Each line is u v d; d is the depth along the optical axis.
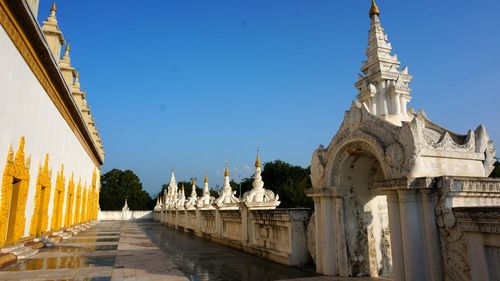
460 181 7.65
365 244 11.35
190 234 30.89
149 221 69.62
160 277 11.55
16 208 15.73
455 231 7.28
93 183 52.62
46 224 21.16
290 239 13.38
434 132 9.91
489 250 6.43
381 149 8.99
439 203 7.69
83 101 38.31
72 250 18.92
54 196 23.16
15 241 15.62
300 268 12.77
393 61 11.88
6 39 13.08
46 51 16.69
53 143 21.88
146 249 19.41
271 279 11.05
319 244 11.77
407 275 7.84
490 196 8.01
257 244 16.59
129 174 96.06
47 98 19.78
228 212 20.70
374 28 12.12
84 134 35.84
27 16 13.72
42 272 12.33
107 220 75.19
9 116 13.73
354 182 11.58
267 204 17.86
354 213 11.42
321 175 11.83
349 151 10.80
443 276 7.54
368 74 12.16
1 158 13.16
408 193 8.01
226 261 14.81
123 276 11.68
